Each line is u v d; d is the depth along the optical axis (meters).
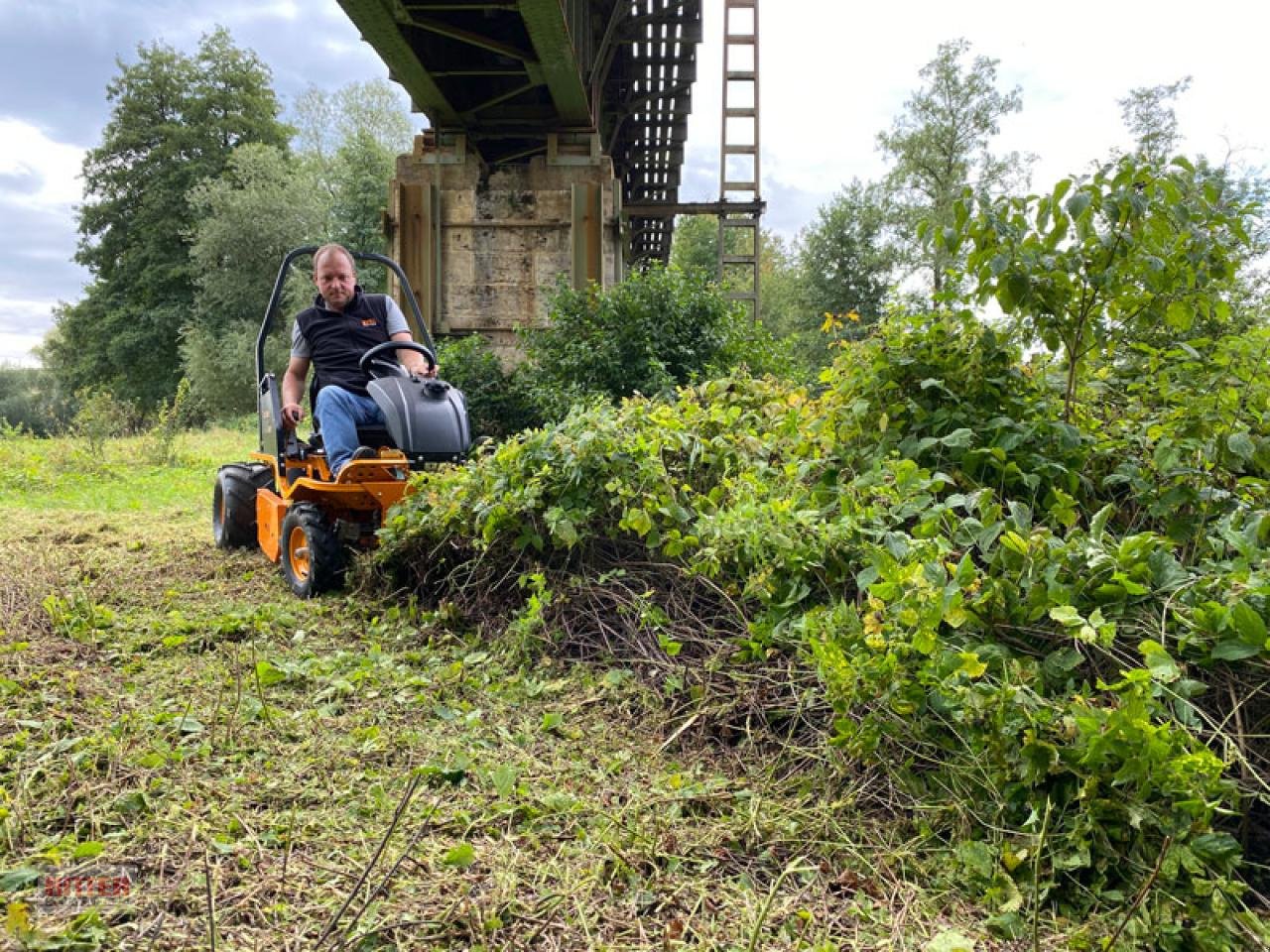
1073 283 3.21
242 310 35.91
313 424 5.43
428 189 10.99
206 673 3.39
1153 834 1.99
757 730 2.80
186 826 2.22
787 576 3.04
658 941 1.85
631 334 9.16
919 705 2.37
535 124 11.16
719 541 3.28
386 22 8.12
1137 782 1.99
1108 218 3.01
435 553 4.27
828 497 3.37
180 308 39.16
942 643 2.33
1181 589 2.33
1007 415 3.38
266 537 5.54
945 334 3.55
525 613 3.69
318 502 4.76
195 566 5.54
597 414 4.02
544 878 2.06
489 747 2.81
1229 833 2.05
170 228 40.00
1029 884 2.04
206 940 1.78
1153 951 1.85
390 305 5.47
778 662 2.96
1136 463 3.21
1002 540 2.48
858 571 2.91
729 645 3.15
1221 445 3.07
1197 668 2.30
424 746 2.77
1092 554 2.42
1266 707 2.24
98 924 1.80
